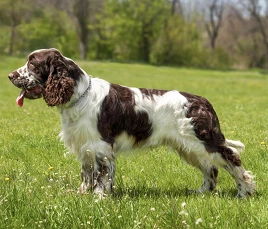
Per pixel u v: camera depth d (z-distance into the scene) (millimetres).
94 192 5539
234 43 71500
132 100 5641
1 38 62281
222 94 22141
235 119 12555
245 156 7730
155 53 57688
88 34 64188
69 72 5500
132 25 60938
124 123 5598
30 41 66188
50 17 64375
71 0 61656
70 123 5559
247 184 5863
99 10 64938
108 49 64500
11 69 39219
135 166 7176
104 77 32875
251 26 68500
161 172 6887
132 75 35906
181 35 58000
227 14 71812
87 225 4348
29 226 4402
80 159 5695
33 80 5535
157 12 61188
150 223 4477
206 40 78125
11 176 6180
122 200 5082
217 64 60625
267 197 5762
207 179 6227
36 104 16281
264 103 17766
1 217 4457
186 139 5758
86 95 5496
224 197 5664
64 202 4914
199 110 5742
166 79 33719
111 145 5543
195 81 32562
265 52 68438
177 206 4918
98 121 5469
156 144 5824
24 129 10164
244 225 4500
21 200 4793
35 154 7914
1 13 61250
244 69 61719
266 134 9859
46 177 6324
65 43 65062
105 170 5531
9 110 14070
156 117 5691
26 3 61625
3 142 8789
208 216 4691
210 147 5789
